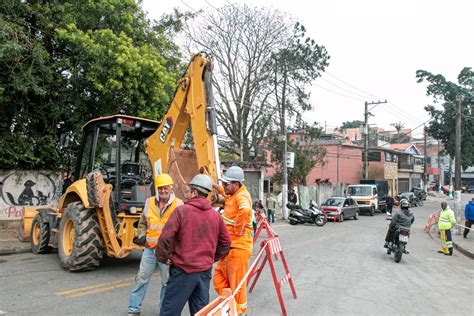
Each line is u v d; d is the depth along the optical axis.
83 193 7.64
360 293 7.12
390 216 11.98
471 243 15.37
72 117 13.30
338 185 36.69
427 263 10.86
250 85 28.22
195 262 3.93
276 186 30.64
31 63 12.31
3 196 13.51
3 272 7.62
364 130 35.28
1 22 11.20
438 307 6.47
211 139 6.52
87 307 5.63
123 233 7.54
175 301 3.91
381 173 44.50
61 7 13.23
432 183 70.00
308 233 17.17
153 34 15.14
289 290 7.12
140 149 9.47
